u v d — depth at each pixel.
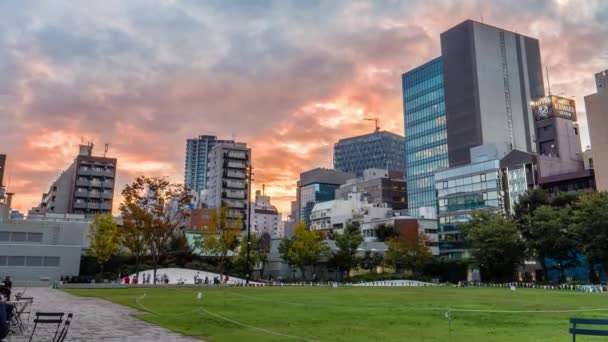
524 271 95.19
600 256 64.31
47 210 140.88
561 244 71.00
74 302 32.59
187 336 16.33
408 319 22.47
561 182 99.25
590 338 16.45
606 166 89.88
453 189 122.88
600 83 93.00
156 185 69.81
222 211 85.38
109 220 76.19
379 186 185.62
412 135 177.25
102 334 16.70
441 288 64.19
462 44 158.25
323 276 96.12
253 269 92.25
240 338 15.86
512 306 30.61
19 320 17.69
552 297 41.41
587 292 52.44
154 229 69.12
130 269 78.06
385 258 94.75
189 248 93.25
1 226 75.62
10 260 72.94
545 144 116.31
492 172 113.88
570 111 117.56
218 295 41.47
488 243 80.19
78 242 80.00
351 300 35.84
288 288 58.81
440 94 167.88
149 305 29.75
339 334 17.16
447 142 159.25
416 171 173.25
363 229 129.62
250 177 72.19
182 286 62.38
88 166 138.25
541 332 18.03
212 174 162.25
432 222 128.88
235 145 161.12
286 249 88.88
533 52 168.00
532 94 162.12
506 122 153.12
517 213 84.94
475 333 17.67
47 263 74.88
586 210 65.94
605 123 90.88
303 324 20.20
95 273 79.88
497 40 160.50
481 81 152.62
